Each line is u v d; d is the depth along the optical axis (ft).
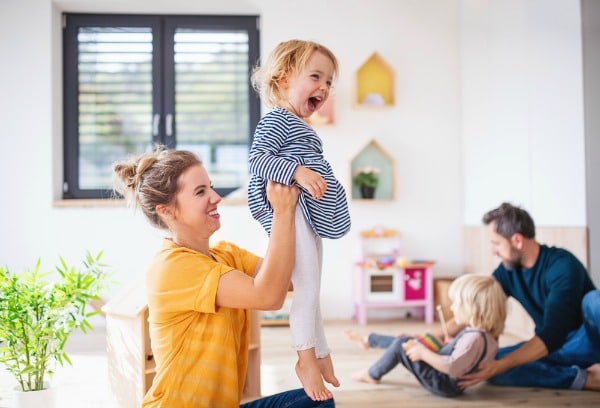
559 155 9.51
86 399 7.04
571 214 9.26
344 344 10.04
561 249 7.36
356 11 12.80
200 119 13.04
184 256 4.00
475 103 12.37
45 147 12.04
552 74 9.64
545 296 7.28
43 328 5.56
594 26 9.05
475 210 12.42
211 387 3.91
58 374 8.21
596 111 9.02
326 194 4.57
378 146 12.68
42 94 12.05
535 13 10.07
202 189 4.14
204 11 12.85
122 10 12.71
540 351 6.75
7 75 11.96
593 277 8.98
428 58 12.99
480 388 7.34
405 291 12.17
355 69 12.75
